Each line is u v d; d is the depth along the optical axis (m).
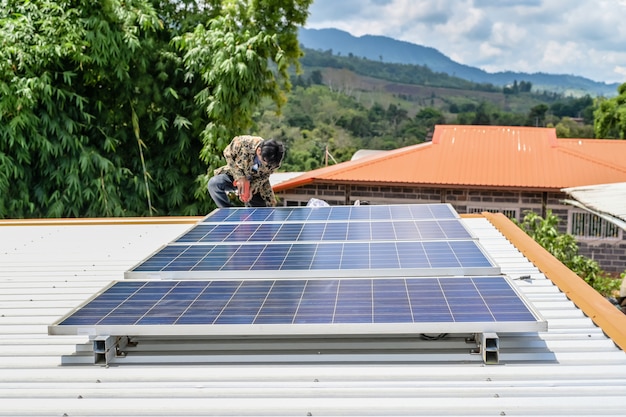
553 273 4.64
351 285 3.60
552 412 2.74
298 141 72.94
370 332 2.98
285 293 3.48
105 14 13.14
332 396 2.92
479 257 4.03
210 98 13.54
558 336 3.50
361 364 3.19
